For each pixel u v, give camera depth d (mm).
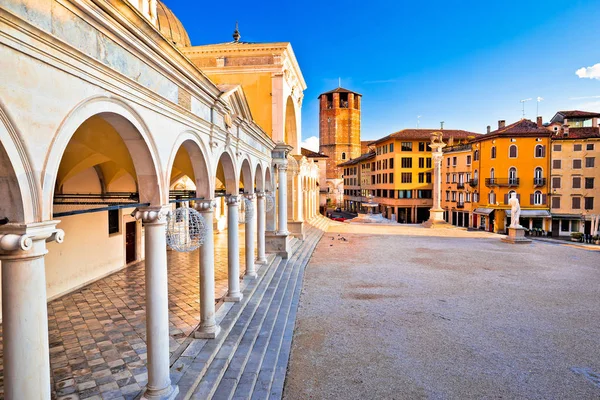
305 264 19781
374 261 21094
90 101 4629
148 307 6191
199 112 8141
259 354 8898
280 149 18578
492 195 48344
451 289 15688
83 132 6750
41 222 3906
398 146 60594
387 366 9102
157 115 6250
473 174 51750
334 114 83500
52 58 3963
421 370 8945
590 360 9578
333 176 84500
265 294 13062
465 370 8984
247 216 13641
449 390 8133
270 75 21234
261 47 21016
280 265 17516
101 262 14414
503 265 20641
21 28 3525
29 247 3746
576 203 46188
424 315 12547
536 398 7926
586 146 45594
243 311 10906
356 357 9523
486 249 25750
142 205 6223
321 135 86250
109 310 10797
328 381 8391
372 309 13031
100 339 8836
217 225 27859
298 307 13125
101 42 4758
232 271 11273
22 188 3707
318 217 41312
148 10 12133
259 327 10164
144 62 5785
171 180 17266
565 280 17453
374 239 29859
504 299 14438
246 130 12062
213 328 8852
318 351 9805
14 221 3750
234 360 8297
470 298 14492
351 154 84375
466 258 22406
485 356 9703
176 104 6840
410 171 60750
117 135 6883
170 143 6770
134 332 9234
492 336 10938
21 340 3873
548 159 46312
